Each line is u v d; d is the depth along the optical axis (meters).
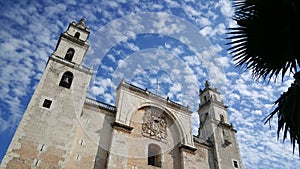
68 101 26.44
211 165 33.44
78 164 23.45
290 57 7.12
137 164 26.84
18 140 21.05
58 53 31.42
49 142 22.28
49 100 25.39
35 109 23.86
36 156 20.89
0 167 18.89
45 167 20.66
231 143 37.38
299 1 6.32
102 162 25.03
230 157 35.34
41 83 26.44
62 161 21.73
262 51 7.34
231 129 39.91
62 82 28.36
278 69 7.41
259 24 7.03
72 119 25.11
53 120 23.95
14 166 19.50
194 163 30.94
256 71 7.73
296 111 6.88
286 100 7.39
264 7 6.81
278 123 7.62
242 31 7.55
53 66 28.94
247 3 7.25
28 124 22.45
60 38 33.38
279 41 7.00
